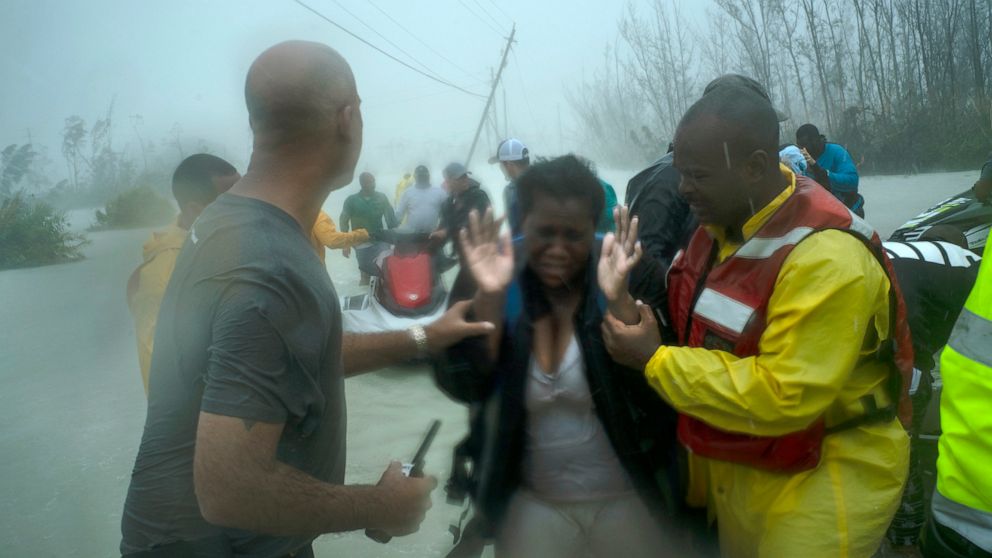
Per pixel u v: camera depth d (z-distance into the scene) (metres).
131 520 1.88
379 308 5.62
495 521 2.39
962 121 23.27
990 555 1.83
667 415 2.35
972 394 1.83
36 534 3.67
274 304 1.67
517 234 2.25
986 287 1.85
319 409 1.78
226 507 1.62
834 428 2.16
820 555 2.11
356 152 1.94
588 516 2.37
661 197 3.10
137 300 2.92
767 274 2.06
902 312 2.18
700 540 2.51
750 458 2.16
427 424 4.48
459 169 4.37
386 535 2.09
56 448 4.83
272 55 1.82
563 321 2.24
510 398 2.26
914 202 14.23
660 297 2.44
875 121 23.59
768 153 2.07
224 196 1.84
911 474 3.14
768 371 2.01
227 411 1.62
